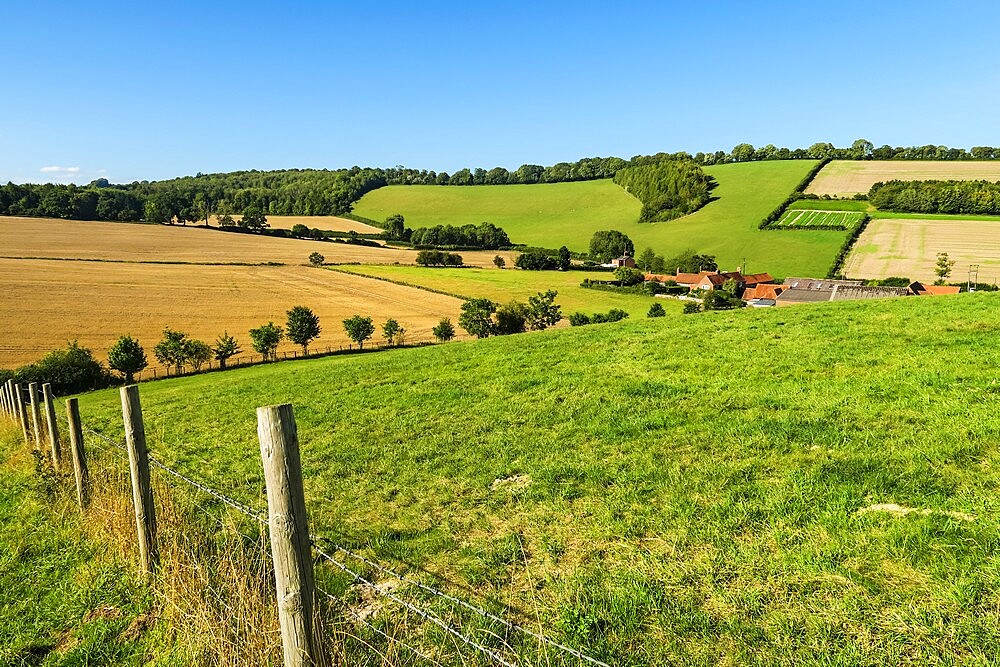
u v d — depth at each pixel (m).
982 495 6.43
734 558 5.88
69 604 6.50
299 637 4.01
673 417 10.73
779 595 5.26
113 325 76.31
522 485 8.57
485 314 74.81
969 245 114.31
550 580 5.98
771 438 8.95
